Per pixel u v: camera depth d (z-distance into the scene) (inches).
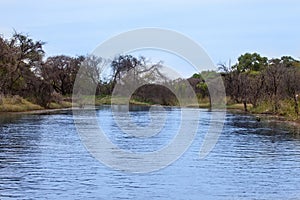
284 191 660.7
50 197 609.6
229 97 3440.0
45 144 1146.0
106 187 672.4
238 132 1546.5
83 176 746.8
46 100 3147.1
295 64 3388.3
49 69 3469.5
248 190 665.0
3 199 596.4
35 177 732.7
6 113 2556.6
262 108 2785.4
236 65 3860.7
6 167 818.2
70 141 1218.6
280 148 1122.0
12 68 2854.3
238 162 909.2
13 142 1179.3
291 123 1964.8
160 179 735.1
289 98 2476.6
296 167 855.1
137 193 640.4
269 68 2903.5
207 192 650.8
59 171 786.2
